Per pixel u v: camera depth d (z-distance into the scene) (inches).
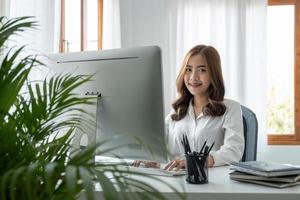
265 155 126.8
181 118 79.0
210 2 128.3
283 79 133.3
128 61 48.8
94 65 51.7
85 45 116.6
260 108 126.2
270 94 133.1
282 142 132.4
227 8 127.3
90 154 24.3
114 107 50.3
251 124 75.1
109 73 50.3
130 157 51.5
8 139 28.5
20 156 28.1
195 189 43.6
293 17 133.3
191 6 129.3
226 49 127.3
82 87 52.3
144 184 22.6
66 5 102.3
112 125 51.1
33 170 22.3
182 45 128.8
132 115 49.1
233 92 127.3
